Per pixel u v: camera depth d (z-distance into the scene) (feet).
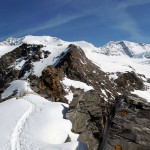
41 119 130.41
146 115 81.30
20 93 204.74
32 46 492.54
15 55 497.46
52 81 251.60
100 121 129.70
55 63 400.06
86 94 140.15
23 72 419.54
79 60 395.55
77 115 130.82
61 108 143.95
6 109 152.56
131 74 457.27
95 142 119.75
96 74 399.44
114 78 424.87
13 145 110.73
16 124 129.80
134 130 79.97
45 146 106.11
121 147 79.51
